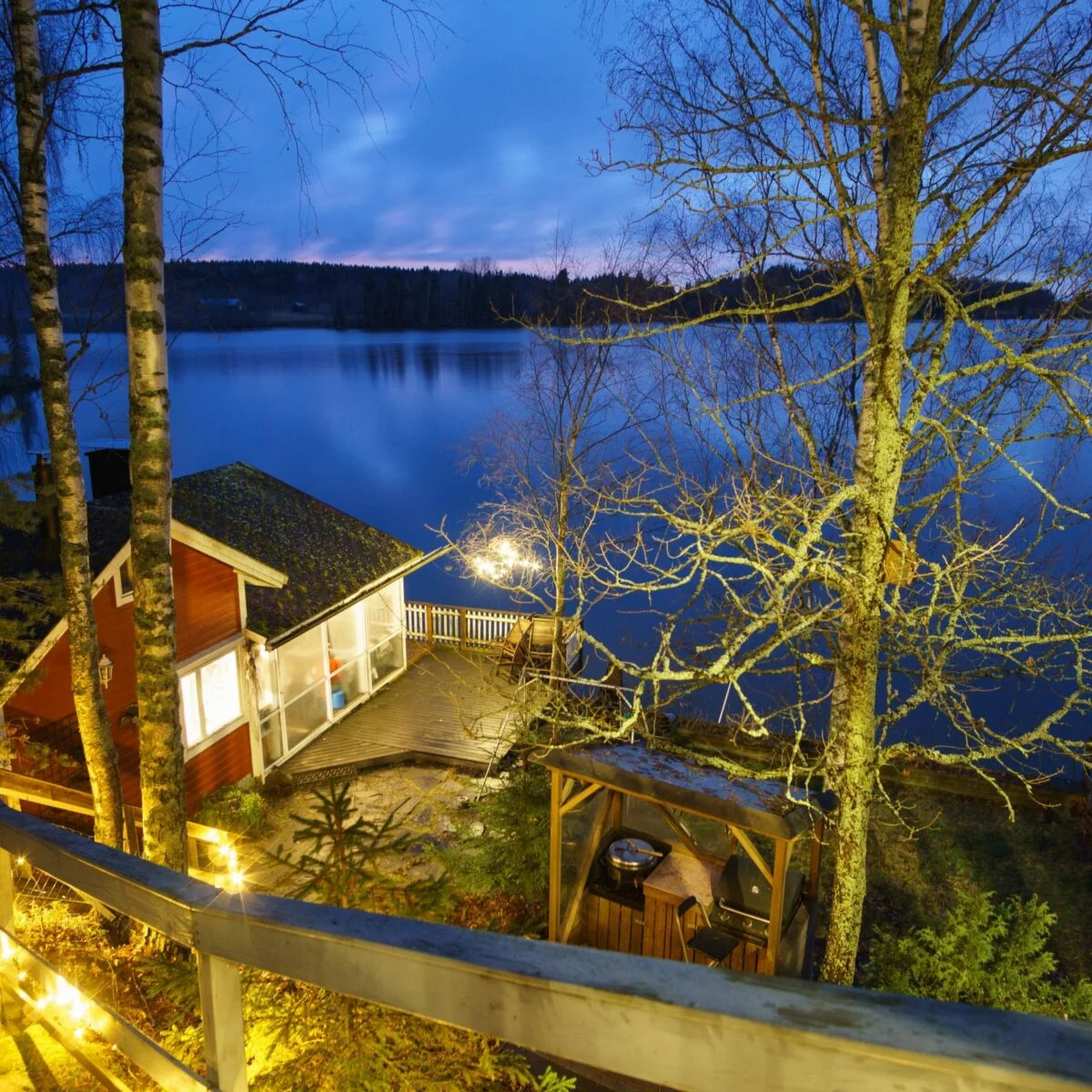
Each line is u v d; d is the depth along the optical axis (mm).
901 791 14094
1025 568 6141
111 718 12578
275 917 1485
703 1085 1004
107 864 1938
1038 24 4660
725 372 7367
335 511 19781
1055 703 16875
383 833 4449
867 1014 906
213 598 13664
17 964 2973
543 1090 3863
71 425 8516
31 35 7855
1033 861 12359
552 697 9273
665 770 6781
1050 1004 6590
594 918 7574
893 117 4938
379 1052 3680
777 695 8430
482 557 12312
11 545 12953
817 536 4938
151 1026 5176
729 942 6496
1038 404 5410
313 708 16125
